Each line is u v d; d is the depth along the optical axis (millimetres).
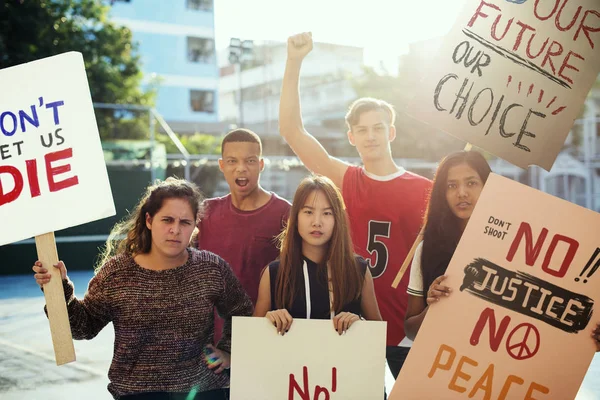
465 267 2762
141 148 16562
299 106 3854
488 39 3088
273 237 3547
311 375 2684
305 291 2926
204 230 3627
